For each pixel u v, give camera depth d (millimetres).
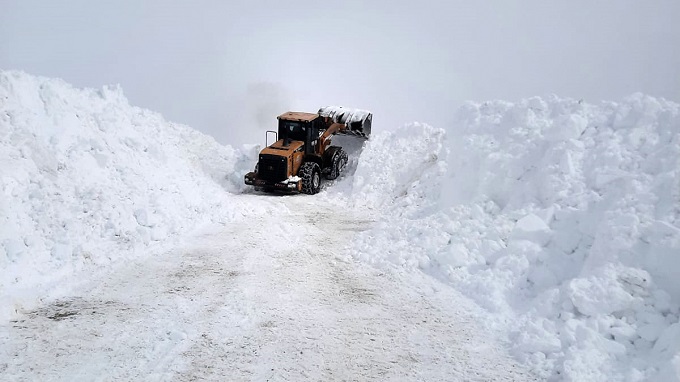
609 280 7875
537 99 12148
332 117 20203
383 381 7008
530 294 8984
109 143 13383
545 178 10516
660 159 9336
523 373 7172
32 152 11211
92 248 10602
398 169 16516
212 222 13453
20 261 9414
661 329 7211
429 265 10594
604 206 9258
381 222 13586
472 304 9109
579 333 7422
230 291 9523
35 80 13055
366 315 8766
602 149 10211
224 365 7285
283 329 8258
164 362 7309
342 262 11117
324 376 7086
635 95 10859
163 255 11133
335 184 18609
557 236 9492
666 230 7934
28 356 7309
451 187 12539
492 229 10516
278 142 18266
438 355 7613
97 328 8109
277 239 12414
